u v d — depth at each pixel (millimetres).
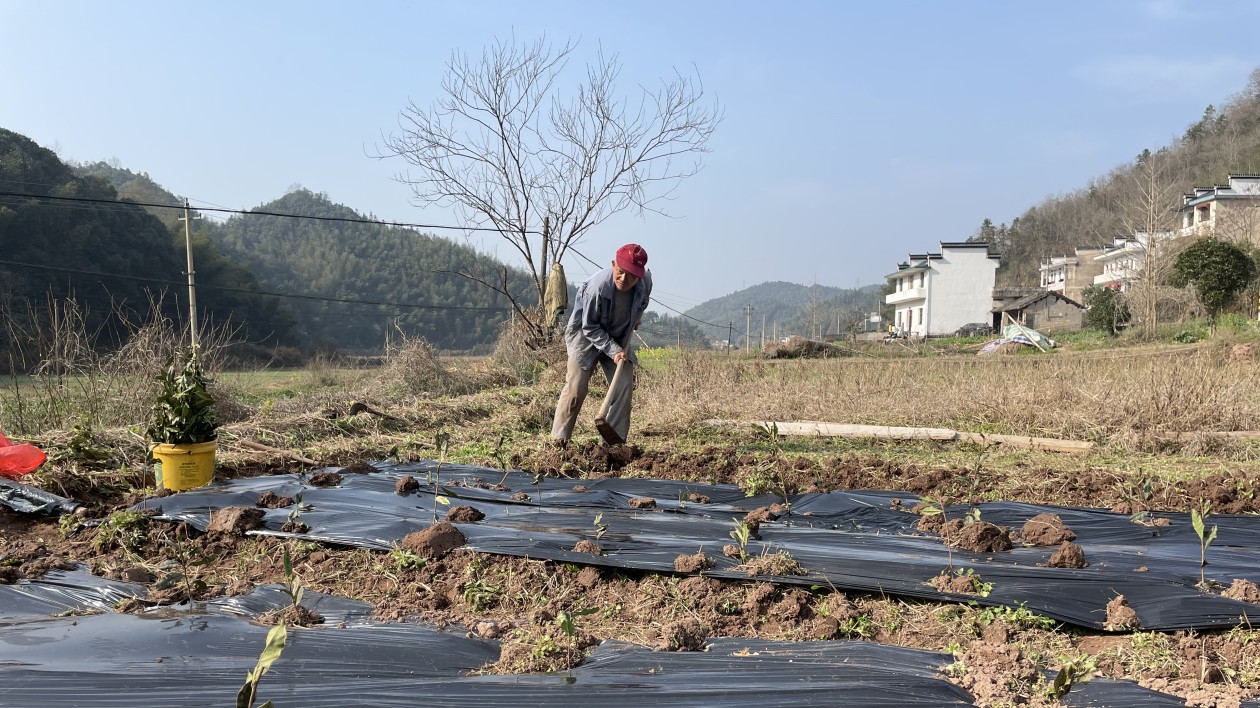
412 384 13367
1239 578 3594
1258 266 28328
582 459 6617
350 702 2346
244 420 8992
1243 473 6246
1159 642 2959
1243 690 2480
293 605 3256
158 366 7875
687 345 15523
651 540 4152
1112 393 8875
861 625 3209
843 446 8211
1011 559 3871
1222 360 14672
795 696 2387
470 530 4250
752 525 4312
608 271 6887
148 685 2477
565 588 3627
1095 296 30969
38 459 5168
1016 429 8891
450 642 2955
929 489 5848
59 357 7422
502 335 16219
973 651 2721
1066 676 2309
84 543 4305
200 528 4391
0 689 2426
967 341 30906
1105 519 4848
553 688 2459
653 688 2459
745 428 9227
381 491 5414
